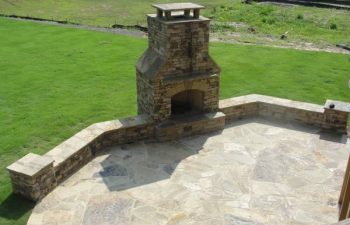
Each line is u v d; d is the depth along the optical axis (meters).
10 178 8.66
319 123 11.51
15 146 10.66
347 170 7.82
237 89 14.91
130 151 10.26
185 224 7.64
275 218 7.82
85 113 12.80
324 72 16.89
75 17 29.16
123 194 8.53
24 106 13.28
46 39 21.58
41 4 33.78
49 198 8.38
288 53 19.66
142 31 24.17
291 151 10.30
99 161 9.77
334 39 23.33
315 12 30.98
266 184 8.91
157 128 10.62
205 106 11.32
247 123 11.86
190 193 8.59
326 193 8.59
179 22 9.80
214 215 7.90
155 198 8.41
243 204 8.23
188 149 10.40
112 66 17.42
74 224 7.62
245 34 24.33
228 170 9.45
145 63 10.77
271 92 14.65
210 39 22.47
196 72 10.70
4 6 32.09
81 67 17.27
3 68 17.00
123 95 14.36
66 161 8.95
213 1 36.31
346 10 31.77
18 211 7.96
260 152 10.26
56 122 12.12
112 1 36.41
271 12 30.41
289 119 11.93
